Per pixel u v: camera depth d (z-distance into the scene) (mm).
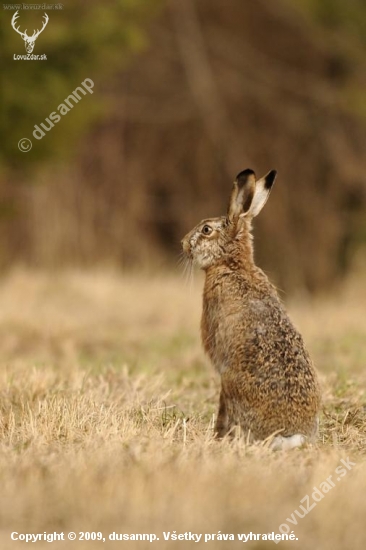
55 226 66375
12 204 63062
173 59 76188
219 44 76750
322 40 70125
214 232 22531
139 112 74438
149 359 35406
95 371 29781
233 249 22422
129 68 74812
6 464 18484
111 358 35781
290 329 20859
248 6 76812
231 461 18406
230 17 77125
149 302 51750
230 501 16234
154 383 26812
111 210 70500
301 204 74562
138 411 23062
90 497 16266
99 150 71938
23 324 42094
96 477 17219
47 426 21266
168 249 74062
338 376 28391
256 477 17531
